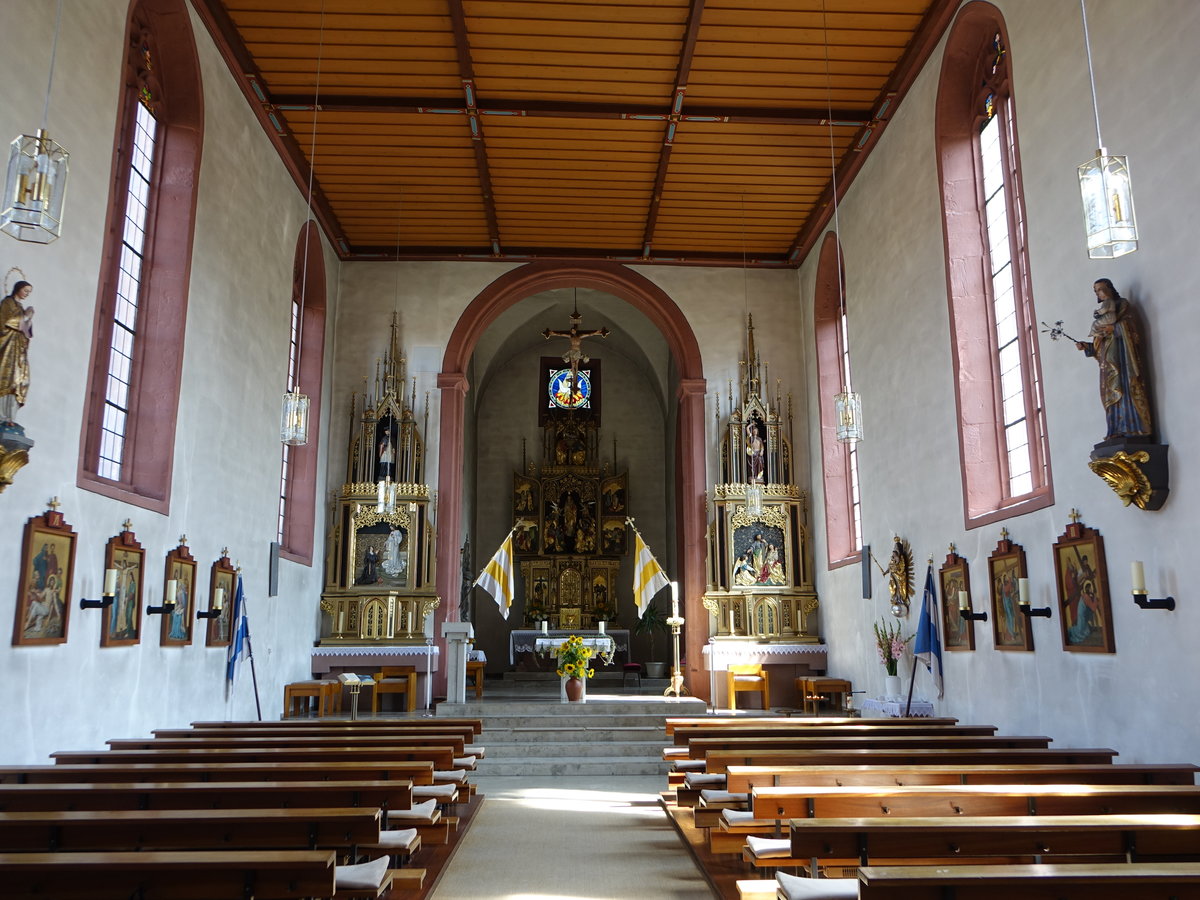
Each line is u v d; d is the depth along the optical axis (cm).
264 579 1423
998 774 620
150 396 1060
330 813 473
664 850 830
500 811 1024
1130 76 782
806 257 1927
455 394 1886
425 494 1819
